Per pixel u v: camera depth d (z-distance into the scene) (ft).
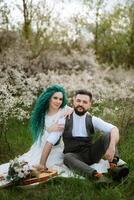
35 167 19.15
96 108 29.68
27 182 18.10
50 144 19.38
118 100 36.32
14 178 18.03
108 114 28.19
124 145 23.88
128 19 58.08
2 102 27.50
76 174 18.52
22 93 32.94
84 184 17.87
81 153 19.53
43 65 44.73
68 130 19.58
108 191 17.44
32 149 21.01
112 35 58.13
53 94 20.57
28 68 42.55
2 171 19.74
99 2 55.57
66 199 17.12
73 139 19.57
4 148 24.50
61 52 49.21
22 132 27.78
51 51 46.68
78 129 19.60
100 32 57.77
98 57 56.08
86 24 54.34
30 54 44.47
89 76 43.88
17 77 35.50
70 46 51.21
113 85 45.47
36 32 47.34
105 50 58.18
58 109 20.72
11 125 28.84
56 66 45.93
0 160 23.04
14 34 44.96
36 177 18.31
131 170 20.17
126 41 57.77
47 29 47.67
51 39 47.93
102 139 19.16
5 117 25.53
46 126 20.53
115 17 57.88
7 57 41.55
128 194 18.03
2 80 34.94
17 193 17.80
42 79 38.32
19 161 18.76
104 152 19.12
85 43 52.90
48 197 17.21
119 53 57.67
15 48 43.96
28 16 47.09
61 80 40.11
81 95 19.57
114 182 18.53
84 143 19.57
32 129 20.94
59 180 18.54
